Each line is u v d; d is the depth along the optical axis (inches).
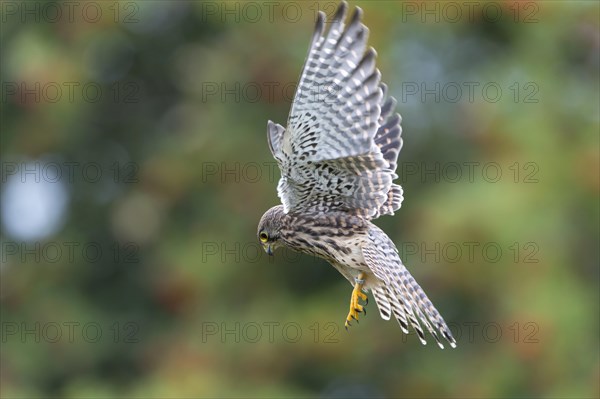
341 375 732.7
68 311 783.7
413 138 741.3
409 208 727.7
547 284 655.1
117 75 832.3
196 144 756.6
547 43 730.8
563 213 676.7
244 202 726.5
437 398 701.3
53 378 773.9
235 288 741.3
